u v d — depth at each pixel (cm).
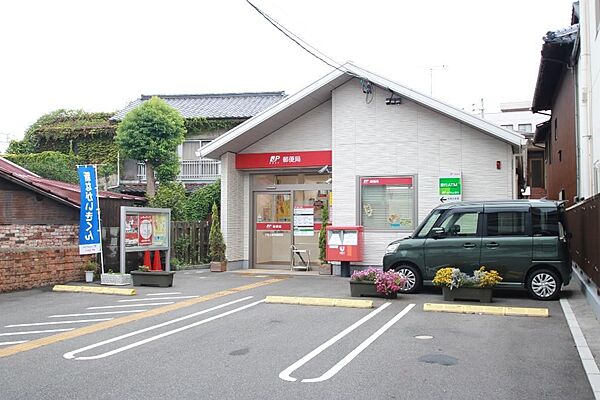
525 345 715
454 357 660
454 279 1038
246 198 1777
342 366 627
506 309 923
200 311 990
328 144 1644
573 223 1302
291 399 520
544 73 1614
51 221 1468
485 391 538
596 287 938
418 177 1495
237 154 1736
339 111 1568
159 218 1521
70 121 2780
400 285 1090
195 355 682
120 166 2527
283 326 848
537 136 2297
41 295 1191
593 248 937
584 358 646
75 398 532
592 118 1196
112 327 863
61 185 1675
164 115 2073
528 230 1080
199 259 1792
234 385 562
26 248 1273
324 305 1030
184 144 2500
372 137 1538
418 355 671
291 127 1681
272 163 1692
